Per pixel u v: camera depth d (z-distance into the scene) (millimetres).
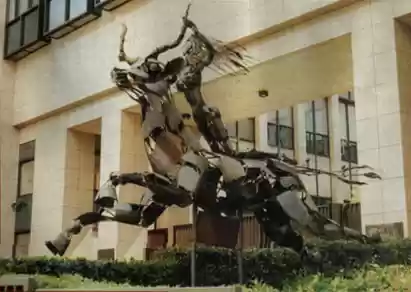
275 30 14883
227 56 10516
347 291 8562
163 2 17969
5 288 8898
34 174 22609
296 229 9445
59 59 21875
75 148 21703
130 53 18688
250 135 23094
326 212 14703
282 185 9391
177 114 9734
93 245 18672
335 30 13562
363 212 12023
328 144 26219
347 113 27250
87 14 20156
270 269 10312
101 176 19484
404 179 11578
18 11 23781
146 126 9625
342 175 12312
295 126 25156
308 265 9992
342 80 16922
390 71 12250
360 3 13109
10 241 22922
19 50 23156
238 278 10062
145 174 9586
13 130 23781
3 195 23141
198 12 16688
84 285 9258
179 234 18938
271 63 15305
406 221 11336
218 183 9406
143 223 10141
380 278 8812
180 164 9391
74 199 21359
